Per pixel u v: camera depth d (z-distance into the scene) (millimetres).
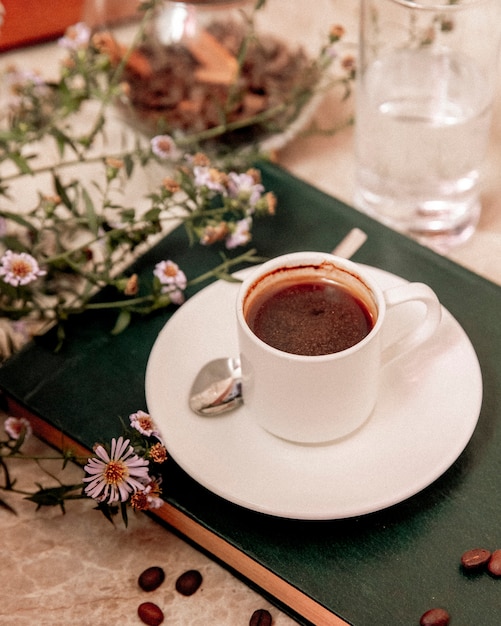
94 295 531
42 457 464
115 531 477
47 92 617
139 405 488
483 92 554
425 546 438
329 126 674
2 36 716
